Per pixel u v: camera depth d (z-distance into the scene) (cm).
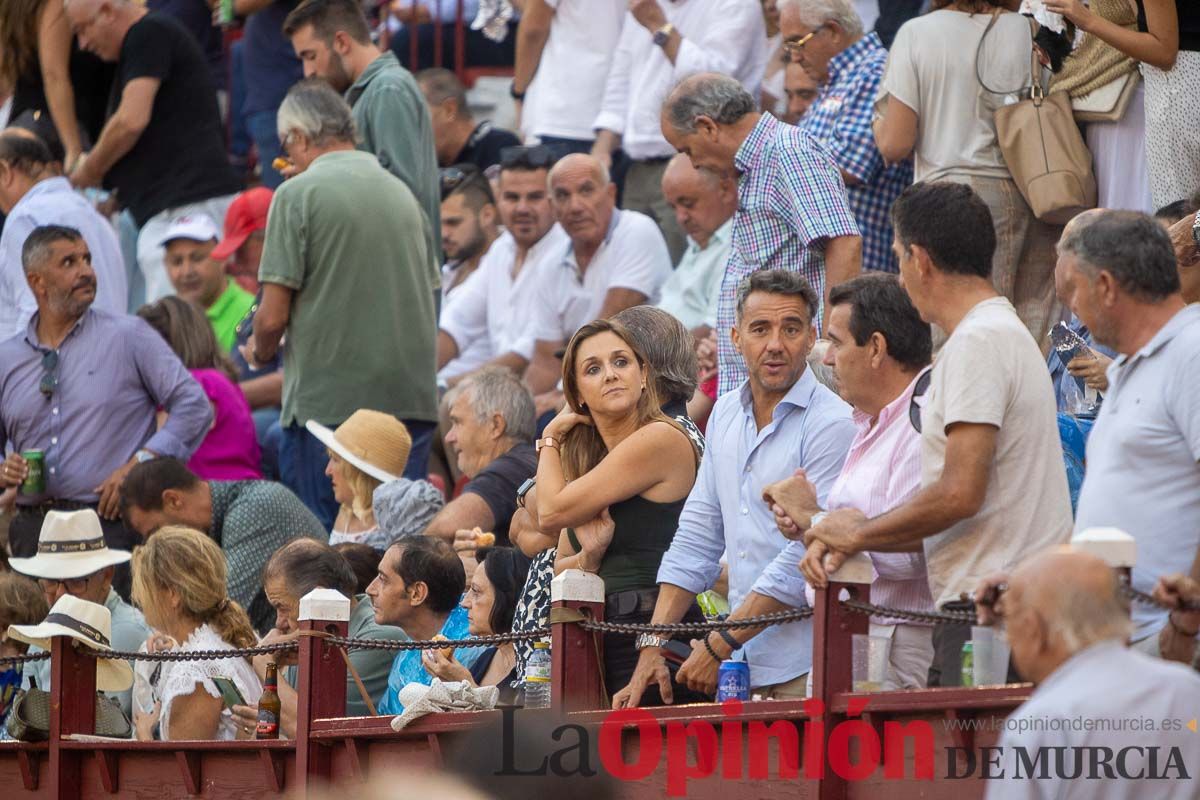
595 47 3897
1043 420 1647
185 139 4016
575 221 3403
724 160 2523
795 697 1859
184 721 2341
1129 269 1591
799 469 1839
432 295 3197
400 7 4600
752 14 3691
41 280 3064
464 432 2703
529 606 2181
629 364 2034
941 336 2620
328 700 2150
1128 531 1577
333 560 2434
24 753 2431
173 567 2384
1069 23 2567
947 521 1611
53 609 2409
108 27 4006
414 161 3369
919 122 2691
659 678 1920
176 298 3297
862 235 2808
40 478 3033
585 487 1988
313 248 3055
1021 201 2659
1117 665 1331
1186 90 2505
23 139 3522
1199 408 1548
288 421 3091
